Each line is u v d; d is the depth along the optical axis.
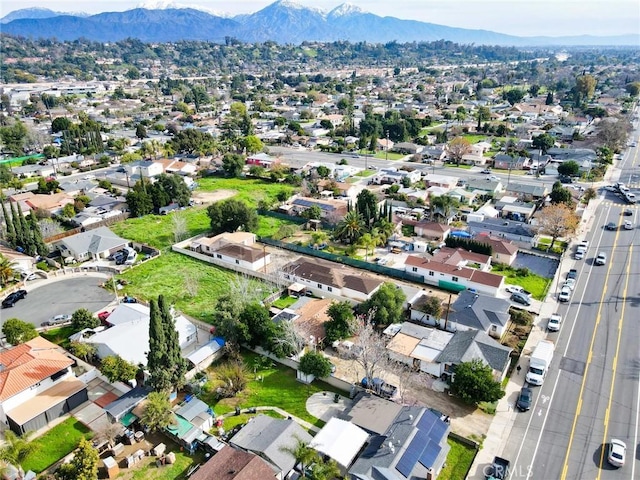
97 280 86.56
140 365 58.31
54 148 175.12
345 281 78.69
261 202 122.44
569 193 112.62
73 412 54.38
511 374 59.38
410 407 51.09
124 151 183.38
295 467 45.34
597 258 88.31
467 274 79.44
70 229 109.50
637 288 79.31
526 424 51.41
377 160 174.25
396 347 61.97
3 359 57.97
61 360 57.69
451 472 45.50
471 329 65.88
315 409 54.03
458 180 140.88
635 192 126.81
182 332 66.12
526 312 70.31
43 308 76.50
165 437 50.31
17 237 95.12
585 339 65.75
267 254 92.88
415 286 82.44
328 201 122.88
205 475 42.25
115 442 48.94
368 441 47.56
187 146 183.75
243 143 182.12
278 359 63.00
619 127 173.50
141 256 97.06
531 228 100.50
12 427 51.53
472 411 53.50
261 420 50.44
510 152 167.00
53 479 43.78
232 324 63.88
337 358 63.25
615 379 57.91
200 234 105.88
